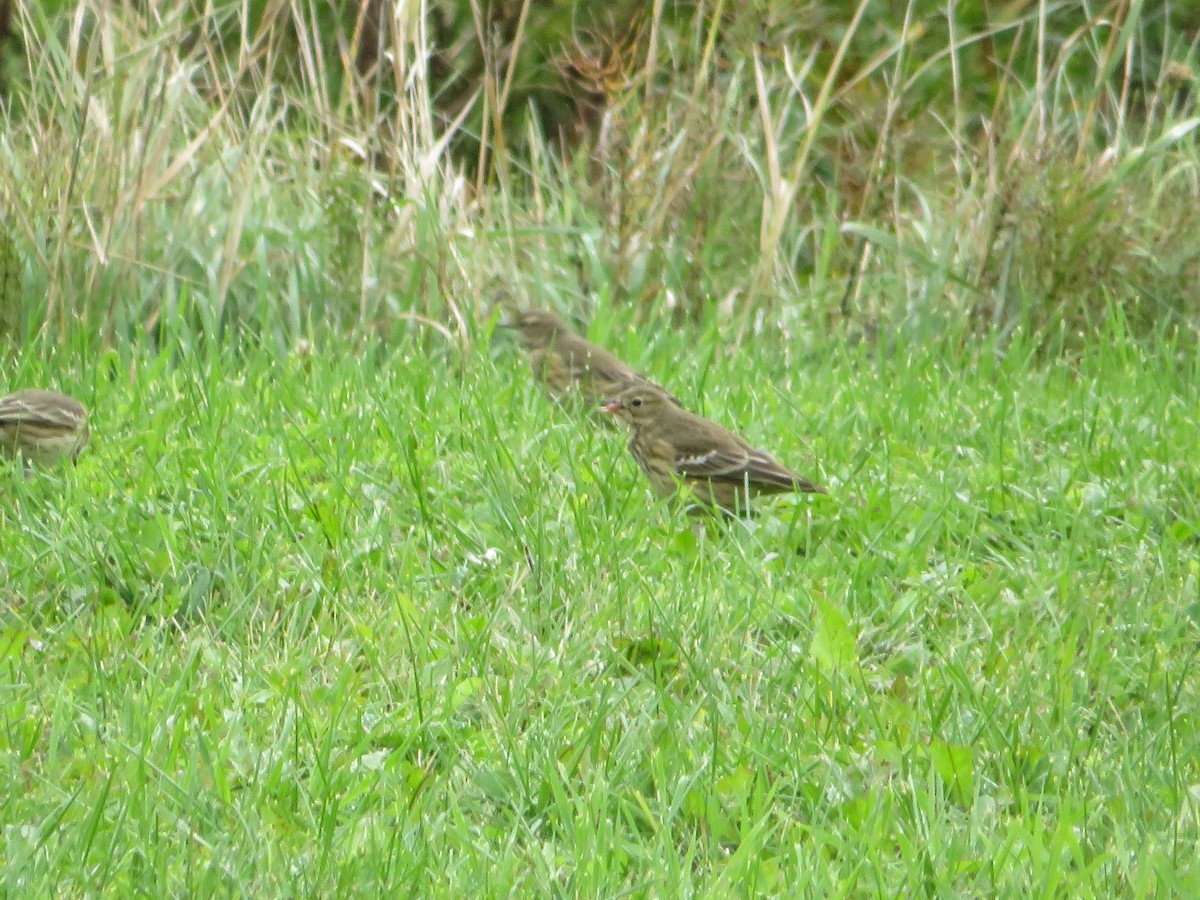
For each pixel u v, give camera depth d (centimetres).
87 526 1029
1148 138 1839
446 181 1722
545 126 2261
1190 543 1112
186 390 1317
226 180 1686
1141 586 1016
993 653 927
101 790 748
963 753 786
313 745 787
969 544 1077
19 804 741
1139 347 1602
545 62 2206
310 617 950
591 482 1166
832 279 1819
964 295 1714
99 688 848
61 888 675
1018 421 1306
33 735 799
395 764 788
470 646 908
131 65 1616
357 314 1627
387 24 1962
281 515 1057
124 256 1557
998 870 704
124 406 1302
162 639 920
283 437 1205
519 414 1323
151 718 800
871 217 1828
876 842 728
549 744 797
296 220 1689
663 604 958
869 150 1978
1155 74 2258
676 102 1875
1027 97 1892
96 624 922
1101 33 2273
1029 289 1700
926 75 2175
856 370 1595
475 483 1143
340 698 841
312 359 1441
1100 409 1353
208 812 732
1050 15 2288
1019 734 827
